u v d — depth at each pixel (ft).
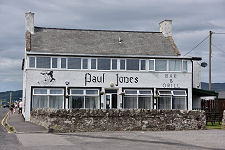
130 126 81.46
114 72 122.42
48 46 126.00
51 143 57.26
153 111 82.79
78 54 120.06
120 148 51.78
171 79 125.59
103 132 77.41
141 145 55.42
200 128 85.92
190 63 127.34
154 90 124.36
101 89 121.29
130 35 140.97
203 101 132.36
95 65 121.60
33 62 117.70
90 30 140.26
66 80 119.14
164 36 143.64
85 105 119.96
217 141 61.46
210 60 141.79
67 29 138.51
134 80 123.44
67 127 77.51
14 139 62.28
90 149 50.57
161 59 125.70
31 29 132.67
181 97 125.90
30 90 116.78
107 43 133.49
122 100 121.80
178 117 84.43
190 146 54.85
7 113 155.12
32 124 93.81
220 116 98.48
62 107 118.52
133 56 123.54
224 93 201.98
